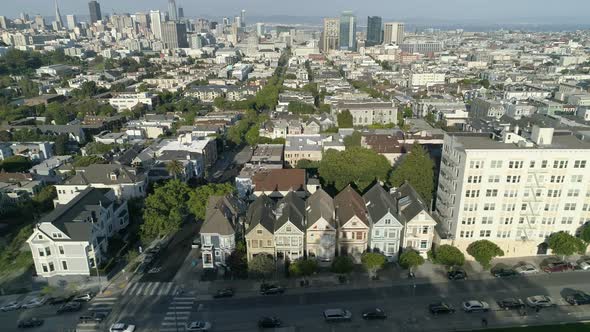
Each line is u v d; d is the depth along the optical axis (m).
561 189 105.19
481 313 90.06
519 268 104.44
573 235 109.69
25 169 181.38
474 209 106.69
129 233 125.31
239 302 94.94
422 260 101.19
